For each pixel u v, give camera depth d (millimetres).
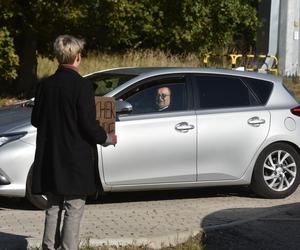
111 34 33031
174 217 14383
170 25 36344
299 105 17469
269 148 16828
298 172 17219
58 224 10477
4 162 14641
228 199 16922
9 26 30188
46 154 10062
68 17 30094
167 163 15750
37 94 10352
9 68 29234
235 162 16422
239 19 39906
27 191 14836
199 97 16359
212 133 16156
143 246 12016
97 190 10328
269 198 16953
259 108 16875
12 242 11969
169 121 15773
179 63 43469
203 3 35938
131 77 16047
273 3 42312
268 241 12758
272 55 41625
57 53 10156
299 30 42094
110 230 12938
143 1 32812
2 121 15469
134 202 16406
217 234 13094
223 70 16938
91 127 9875
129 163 15375
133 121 15461
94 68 40219
